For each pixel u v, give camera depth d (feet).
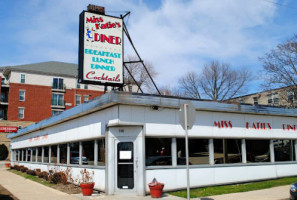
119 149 38.17
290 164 52.75
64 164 53.47
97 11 50.52
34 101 178.70
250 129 48.83
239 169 46.16
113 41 50.47
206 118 44.16
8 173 78.59
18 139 95.30
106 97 36.96
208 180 42.73
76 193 39.96
